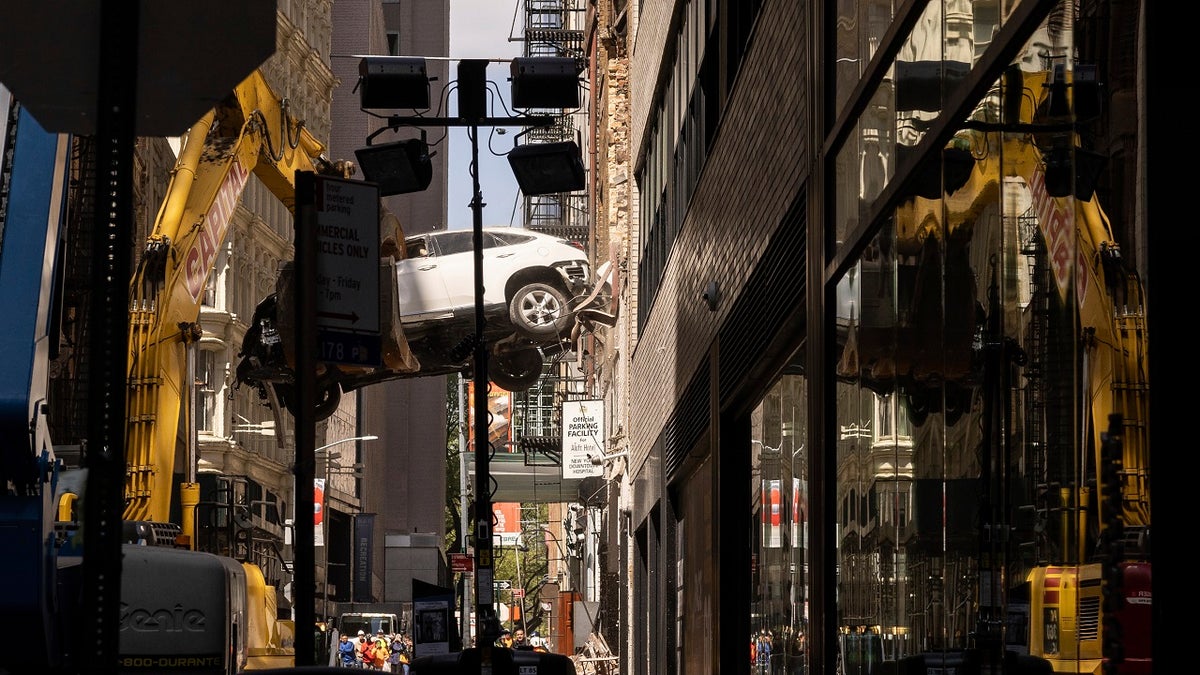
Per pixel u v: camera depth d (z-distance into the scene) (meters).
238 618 15.51
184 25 4.58
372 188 12.45
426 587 20.92
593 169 60.50
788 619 16.47
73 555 11.38
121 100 4.27
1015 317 7.51
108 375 4.17
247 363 34.78
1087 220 6.43
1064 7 6.79
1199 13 5.67
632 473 39.94
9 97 10.29
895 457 10.59
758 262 17.88
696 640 25.31
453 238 43.31
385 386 114.38
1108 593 6.10
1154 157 5.75
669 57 29.38
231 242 61.34
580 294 43.59
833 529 13.37
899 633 10.35
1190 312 5.60
